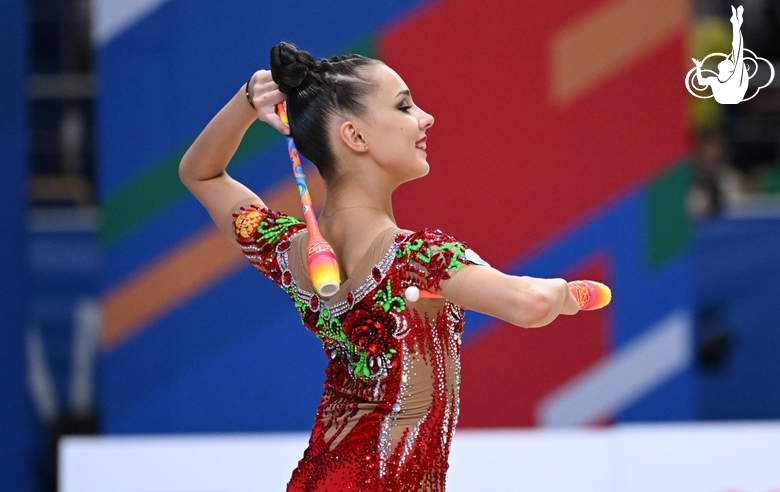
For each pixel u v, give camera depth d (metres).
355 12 14.53
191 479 13.52
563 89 14.63
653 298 14.73
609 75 14.62
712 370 20.23
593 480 13.48
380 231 6.50
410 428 6.37
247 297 14.84
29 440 14.73
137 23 14.53
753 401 18.91
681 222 14.67
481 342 14.91
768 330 20.73
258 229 7.31
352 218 6.66
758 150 25.52
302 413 14.90
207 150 7.74
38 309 21.84
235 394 14.87
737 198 25.06
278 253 7.09
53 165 25.50
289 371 14.90
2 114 14.42
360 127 6.66
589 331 14.87
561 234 14.71
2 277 14.51
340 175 6.79
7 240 14.49
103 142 14.62
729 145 25.56
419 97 14.59
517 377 14.90
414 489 6.34
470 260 6.00
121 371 14.80
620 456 13.48
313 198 14.65
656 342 14.74
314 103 6.77
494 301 5.77
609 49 14.62
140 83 14.59
